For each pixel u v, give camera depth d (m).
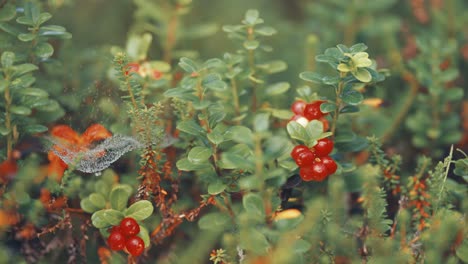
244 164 0.51
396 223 0.56
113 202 0.53
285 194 0.56
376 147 0.57
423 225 0.55
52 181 0.55
